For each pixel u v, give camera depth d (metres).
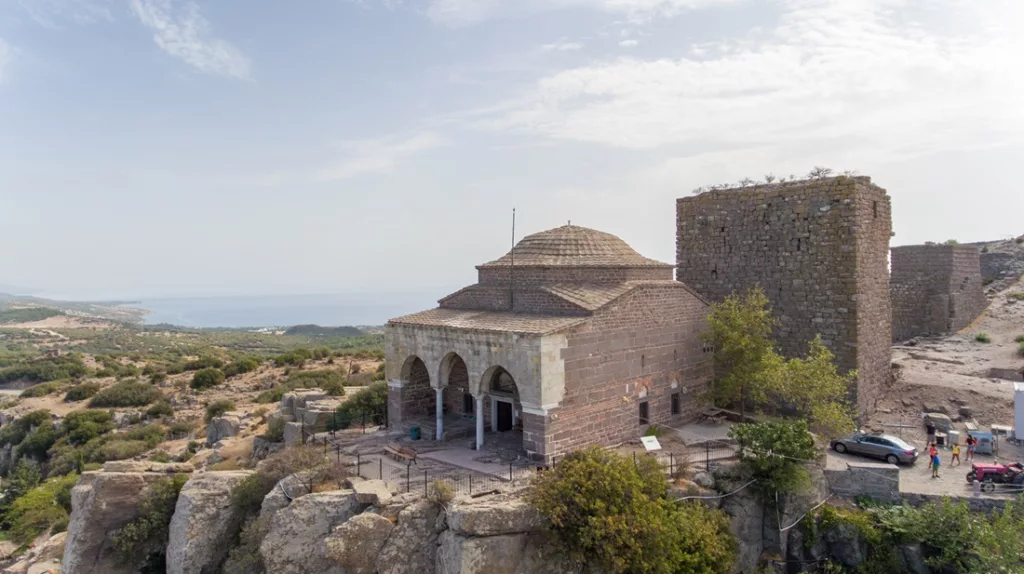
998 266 65.50
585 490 21.67
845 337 35.88
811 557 26.92
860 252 36.03
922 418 37.59
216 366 94.31
